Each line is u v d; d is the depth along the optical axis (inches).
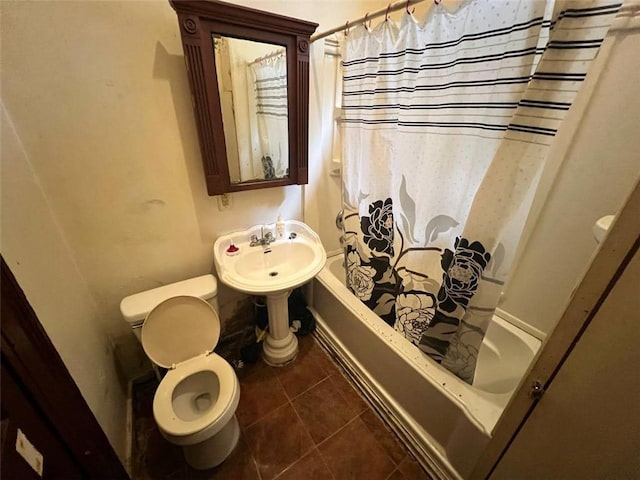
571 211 46.6
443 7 36.6
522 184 33.0
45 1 33.9
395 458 48.9
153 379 61.7
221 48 44.9
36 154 38.4
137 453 48.5
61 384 30.1
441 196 44.6
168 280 57.7
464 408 40.1
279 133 57.1
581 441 24.4
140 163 47.0
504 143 33.2
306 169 62.7
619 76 38.2
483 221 37.1
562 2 26.2
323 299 71.6
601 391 22.2
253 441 50.8
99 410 39.8
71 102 38.9
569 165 45.2
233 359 67.6
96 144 42.4
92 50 38.1
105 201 46.1
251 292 47.8
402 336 54.1
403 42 42.6
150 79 43.4
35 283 31.3
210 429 39.2
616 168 40.9
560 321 24.3
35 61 35.3
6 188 30.4
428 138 44.0
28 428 26.5
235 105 49.8
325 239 78.5
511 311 58.6
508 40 30.9
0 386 23.8
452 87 38.4
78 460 33.5
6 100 34.7
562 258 49.3
